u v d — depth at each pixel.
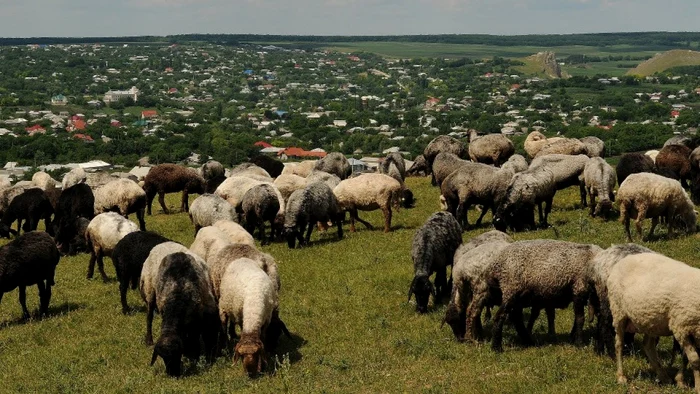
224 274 15.48
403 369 14.05
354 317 17.62
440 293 18.38
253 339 13.80
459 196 24.88
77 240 26.91
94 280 22.92
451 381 13.06
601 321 13.31
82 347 16.88
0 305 21.14
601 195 24.05
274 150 128.25
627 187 20.61
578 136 111.56
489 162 33.59
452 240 17.80
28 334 18.23
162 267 15.26
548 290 13.68
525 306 14.05
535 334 15.14
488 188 24.38
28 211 28.72
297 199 24.66
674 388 11.64
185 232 28.70
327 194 25.30
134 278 19.44
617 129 109.75
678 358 12.94
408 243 24.27
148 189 33.28
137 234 18.86
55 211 28.11
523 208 23.27
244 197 26.11
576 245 13.77
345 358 14.80
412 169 43.06
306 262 22.97
